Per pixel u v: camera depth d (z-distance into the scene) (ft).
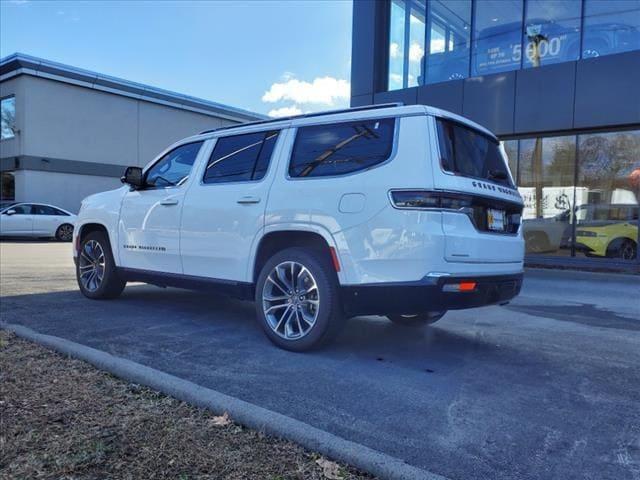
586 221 39.42
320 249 15.23
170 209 18.95
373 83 46.60
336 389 12.57
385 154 14.08
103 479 8.31
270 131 16.89
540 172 41.01
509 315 22.06
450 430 10.45
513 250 15.37
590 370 14.52
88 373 12.96
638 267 36.22
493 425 10.74
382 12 46.96
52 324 18.20
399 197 13.48
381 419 10.89
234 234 16.79
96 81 86.17
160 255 19.39
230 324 18.89
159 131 97.35
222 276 17.26
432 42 44.86
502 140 42.06
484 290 14.05
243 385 12.66
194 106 101.91
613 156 38.19
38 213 65.10
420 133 13.75
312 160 15.51
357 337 17.66
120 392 11.80
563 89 37.93
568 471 8.99
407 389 12.70
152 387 12.05
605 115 36.52
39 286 26.45
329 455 9.20
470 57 43.11
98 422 10.23
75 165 84.48
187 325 18.60
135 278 20.79
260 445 9.54
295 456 9.20
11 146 80.38
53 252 48.08
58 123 82.28
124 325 18.35
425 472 8.54
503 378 13.70
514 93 39.81
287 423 10.02
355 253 14.01
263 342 16.53
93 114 86.99
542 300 25.76
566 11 38.91
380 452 9.27
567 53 39.04
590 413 11.47
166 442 9.52
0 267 34.83
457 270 13.34
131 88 91.20
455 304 13.48
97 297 22.54
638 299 26.12
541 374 14.10
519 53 40.93
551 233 40.88
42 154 80.23
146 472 8.52
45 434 9.68
